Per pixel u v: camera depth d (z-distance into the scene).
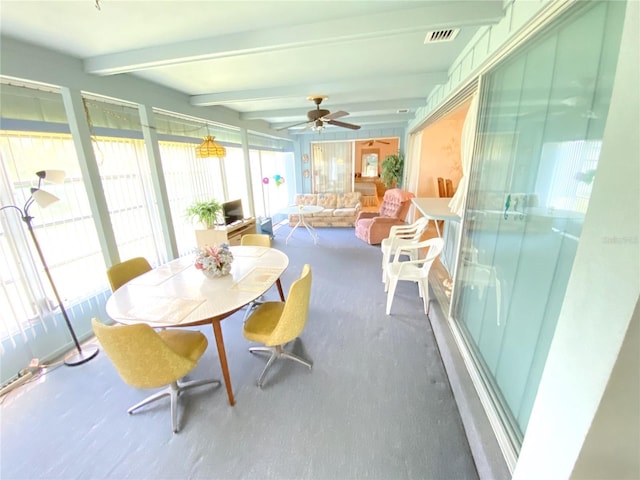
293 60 2.40
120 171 3.11
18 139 2.17
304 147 7.53
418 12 1.61
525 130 1.33
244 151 4.89
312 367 2.09
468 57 2.12
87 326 2.64
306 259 4.49
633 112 0.58
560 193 1.05
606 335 0.67
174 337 1.81
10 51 1.79
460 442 1.51
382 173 7.39
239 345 2.38
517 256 1.38
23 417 1.74
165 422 1.67
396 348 2.29
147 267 2.48
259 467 1.42
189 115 3.49
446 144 5.61
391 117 5.52
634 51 0.57
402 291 3.28
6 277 2.09
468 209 2.12
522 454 1.01
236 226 4.48
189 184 4.21
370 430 1.59
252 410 1.73
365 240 5.30
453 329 2.26
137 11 1.54
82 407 1.80
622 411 0.70
